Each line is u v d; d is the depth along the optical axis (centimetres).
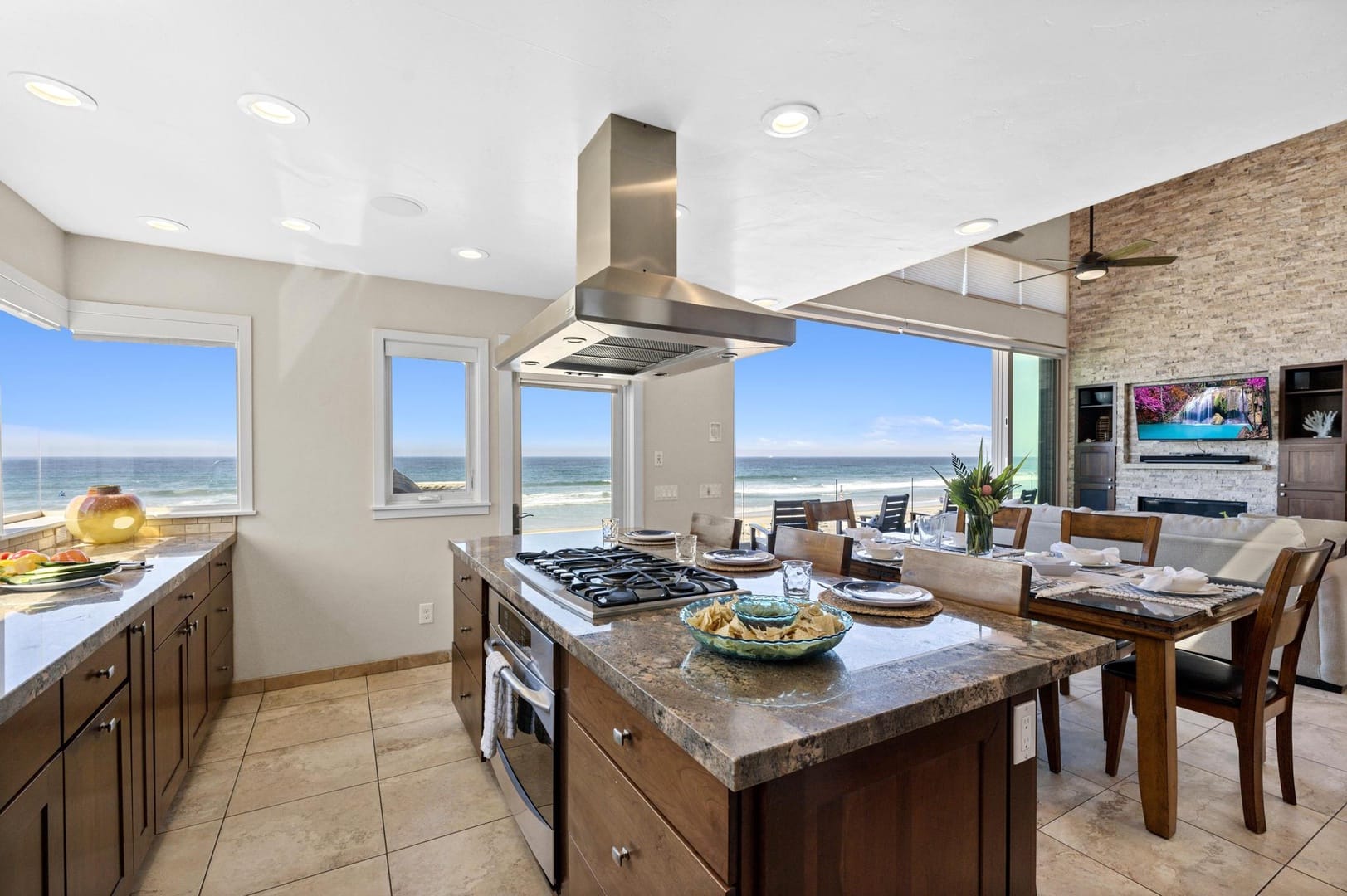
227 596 312
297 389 337
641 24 148
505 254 318
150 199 249
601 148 195
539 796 174
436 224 277
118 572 219
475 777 247
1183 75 168
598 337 195
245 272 325
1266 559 338
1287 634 206
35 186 235
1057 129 197
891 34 152
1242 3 140
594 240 201
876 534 349
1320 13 143
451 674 360
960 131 199
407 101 180
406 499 371
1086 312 818
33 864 121
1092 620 208
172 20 144
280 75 167
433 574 375
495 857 199
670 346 214
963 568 175
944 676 116
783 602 146
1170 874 183
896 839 108
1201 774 241
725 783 85
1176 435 737
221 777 246
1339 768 242
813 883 98
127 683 173
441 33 150
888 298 607
